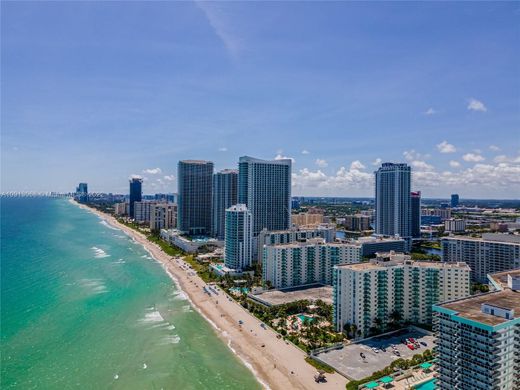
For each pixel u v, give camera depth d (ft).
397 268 606.14
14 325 619.67
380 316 589.73
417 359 477.77
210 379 467.52
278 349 546.67
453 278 600.39
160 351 541.34
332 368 480.23
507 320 350.02
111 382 456.04
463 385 357.82
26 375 466.29
